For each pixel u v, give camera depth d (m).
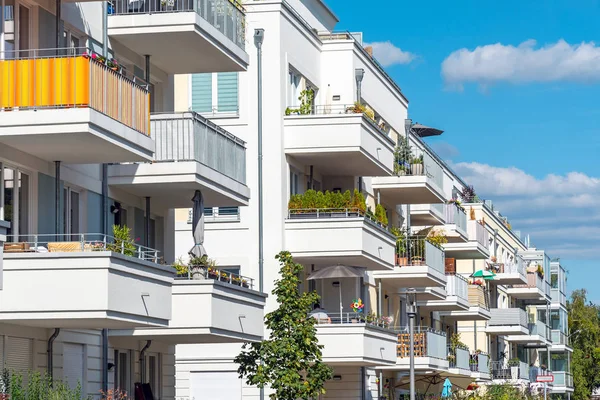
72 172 25.38
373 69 45.06
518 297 89.75
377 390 45.16
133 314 22.47
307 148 37.28
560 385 99.69
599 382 119.19
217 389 35.88
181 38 27.38
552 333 100.50
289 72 38.19
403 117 50.75
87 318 21.52
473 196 76.69
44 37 23.77
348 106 41.06
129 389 28.52
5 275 21.53
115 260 21.80
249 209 36.94
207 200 30.30
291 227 37.12
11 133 21.75
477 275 65.94
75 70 21.77
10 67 21.81
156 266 23.48
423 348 47.28
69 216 25.44
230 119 37.12
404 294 51.44
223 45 28.45
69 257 21.50
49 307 21.45
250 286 34.03
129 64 28.45
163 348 30.89
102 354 26.48
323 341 37.28
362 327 37.22
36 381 21.55
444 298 53.19
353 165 39.78
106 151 23.55
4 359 22.39
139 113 24.22
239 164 30.72
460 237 60.47
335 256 37.22
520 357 90.88
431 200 49.91
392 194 48.28
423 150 47.31
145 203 29.48
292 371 32.31
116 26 27.00
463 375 54.41
